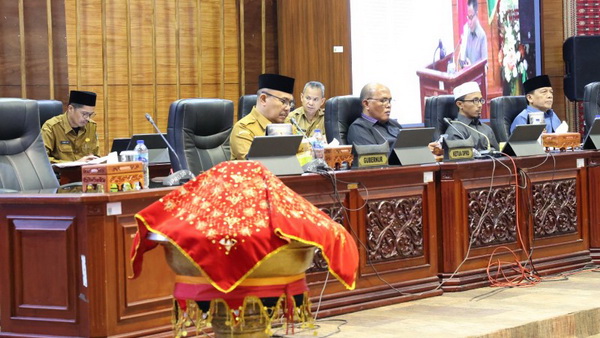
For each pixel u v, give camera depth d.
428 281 4.91
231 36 7.91
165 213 2.17
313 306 4.31
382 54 8.70
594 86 6.47
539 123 5.83
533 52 9.93
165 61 7.61
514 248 5.37
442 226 5.05
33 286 3.70
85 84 7.16
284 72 8.12
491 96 9.57
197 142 4.68
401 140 4.88
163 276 3.75
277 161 4.25
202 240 2.06
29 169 4.35
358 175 4.55
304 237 2.10
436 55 9.09
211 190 2.14
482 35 9.46
